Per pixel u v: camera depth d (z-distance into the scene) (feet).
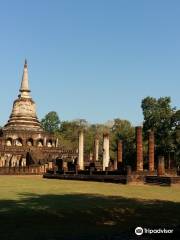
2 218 55.72
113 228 49.19
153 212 62.13
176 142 234.38
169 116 244.01
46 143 293.84
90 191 99.45
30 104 302.86
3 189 102.83
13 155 268.82
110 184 128.47
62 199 79.15
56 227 49.96
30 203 71.77
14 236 44.60
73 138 376.48
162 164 143.33
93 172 153.99
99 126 390.42
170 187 116.98
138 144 154.20
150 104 250.78
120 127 360.07
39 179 161.89
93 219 55.93
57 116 418.72
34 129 293.02
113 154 294.05
